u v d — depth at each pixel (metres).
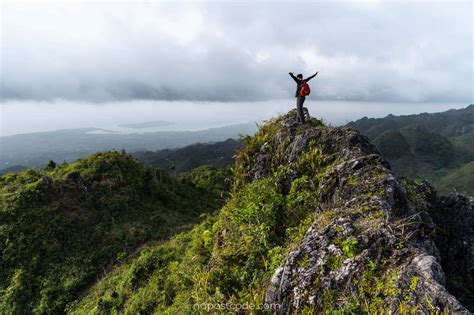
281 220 9.26
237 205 11.59
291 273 5.84
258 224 9.15
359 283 4.96
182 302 9.45
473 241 7.87
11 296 24.12
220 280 7.89
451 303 4.02
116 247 31.27
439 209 8.88
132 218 37.78
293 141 12.31
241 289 7.50
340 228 6.07
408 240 5.55
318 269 5.52
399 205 7.16
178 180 61.44
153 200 45.03
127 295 18.12
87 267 27.84
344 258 5.44
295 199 9.52
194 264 12.07
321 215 7.29
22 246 28.17
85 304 21.81
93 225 33.91
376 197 6.86
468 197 8.76
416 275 4.54
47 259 27.95
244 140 14.91
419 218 6.79
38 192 33.66
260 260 7.95
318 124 13.65
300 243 6.70
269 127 14.41
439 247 8.08
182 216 43.00
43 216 31.73
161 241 32.12
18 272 25.88
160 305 12.70
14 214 30.89
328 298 5.06
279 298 5.73
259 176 12.76
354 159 8.88
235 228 9.89
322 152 10.98
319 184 9.17
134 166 47.88
